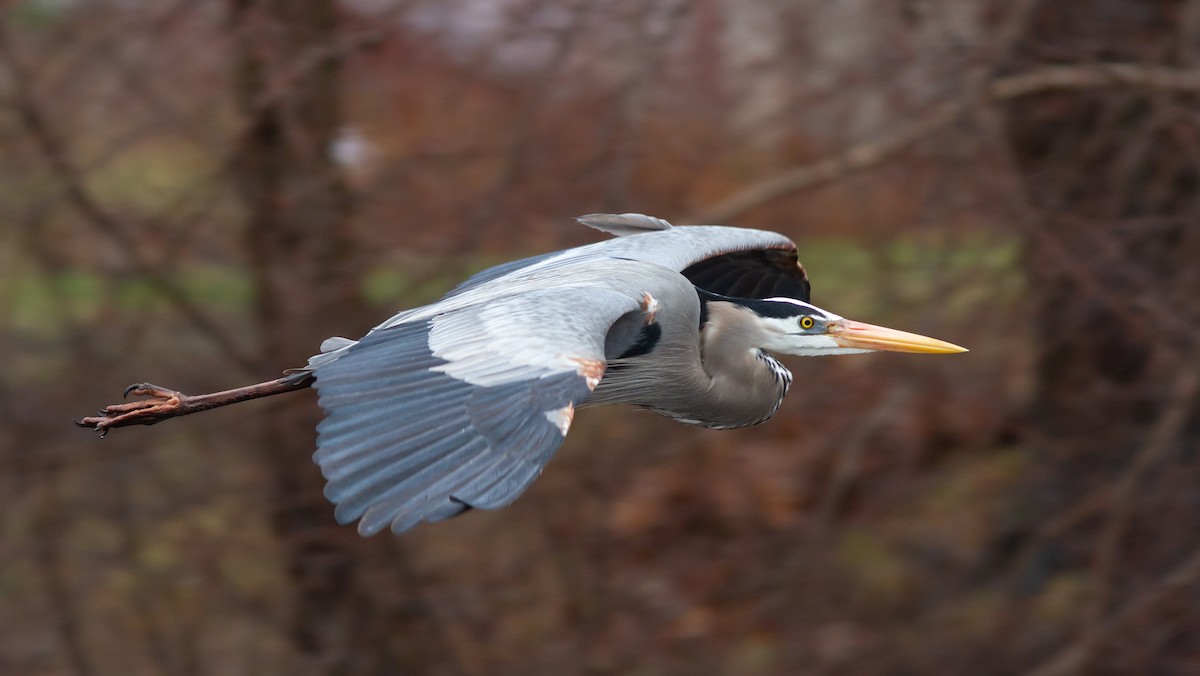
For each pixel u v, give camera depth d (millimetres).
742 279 10195
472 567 13477
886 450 13508
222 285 13734
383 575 13125
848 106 13547
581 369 6332
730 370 8875
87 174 12906
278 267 12883
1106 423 13031
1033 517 13258
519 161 13031
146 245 13070
